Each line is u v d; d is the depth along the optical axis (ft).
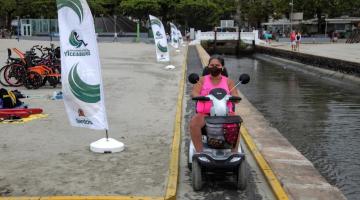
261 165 25.07
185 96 51.75
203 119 21.48
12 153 26.20
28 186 20.93
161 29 86.02
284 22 296.10
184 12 278.05
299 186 21.68
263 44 208.54
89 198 19.30
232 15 335.67
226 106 21.12
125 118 36.52
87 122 26.68
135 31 271.08
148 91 52.06
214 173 22.09
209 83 22.63
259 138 31.53
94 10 267.18
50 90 51.24
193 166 21.27
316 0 241.76
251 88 72.69
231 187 22.25
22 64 53.88
